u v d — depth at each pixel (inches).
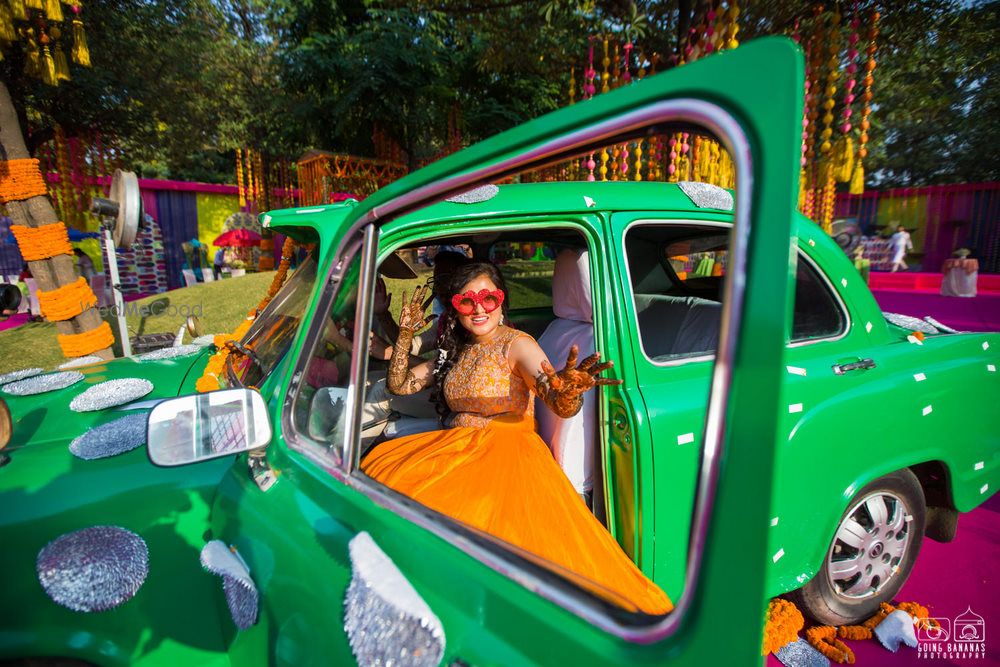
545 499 60.9
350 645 38.9
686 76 25.0
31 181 225.1
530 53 313.4
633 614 32.0
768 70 22.1
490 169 37.2
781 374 22.0
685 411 73.2
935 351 98.0
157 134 417.4
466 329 77.5
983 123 482.0
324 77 483.5
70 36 236.8
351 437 52.3
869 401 85.3
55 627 57.2
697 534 25.5
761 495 23.0
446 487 59.9
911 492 97.3
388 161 557.0
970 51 240.4
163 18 357.7
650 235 104.3
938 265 589.0
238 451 53.4
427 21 473.7
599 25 250.8
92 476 63.5
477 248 110.8
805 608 94.3
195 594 61.3
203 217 706.8
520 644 35.3
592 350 86.4
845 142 185.3
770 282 22.3
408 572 42.5
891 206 595.8
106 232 223.5
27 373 105.6
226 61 561.3
